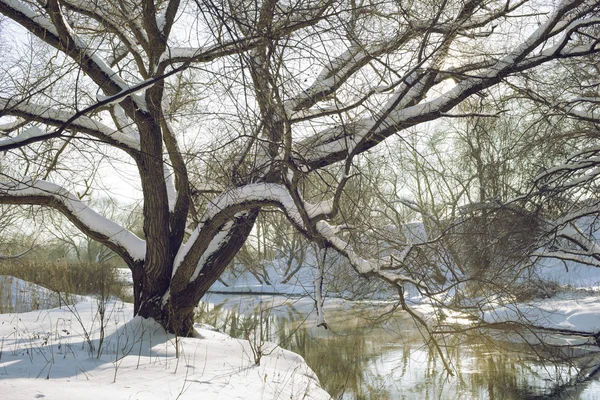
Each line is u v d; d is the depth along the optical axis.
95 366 6.07
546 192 11.65
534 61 7.90
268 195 7.55
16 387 4.60
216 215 7.82
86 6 7.29
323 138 7.73
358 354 11.77
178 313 8.69
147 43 7.96
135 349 7.30
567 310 14.77
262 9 5.24
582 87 10.73
